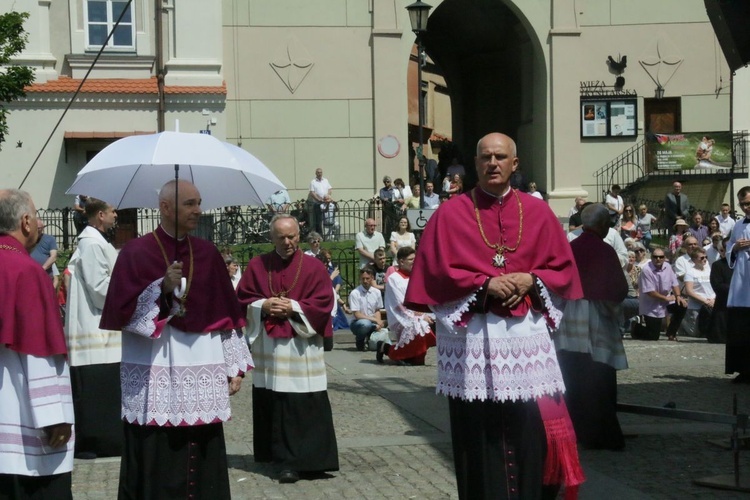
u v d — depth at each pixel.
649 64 31.16
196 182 7.35
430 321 15.40
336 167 29.83
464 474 5.88
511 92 35.75
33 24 27.27
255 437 8.77
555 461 5.93
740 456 8.87
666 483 7.98
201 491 6.46
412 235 22.33
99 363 9.18
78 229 22.31
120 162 6.73
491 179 5.92
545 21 30.92
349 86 29.84
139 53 27.97
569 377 9.16
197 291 6.44
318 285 8.55
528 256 5.90
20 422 5.39
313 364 8.39
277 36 29.52
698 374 13.69
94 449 9.19
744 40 10.69
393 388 12.92
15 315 5.34
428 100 49.44
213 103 28.25
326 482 8.23
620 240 18.91
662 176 30.09
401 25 29.89
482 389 5.79
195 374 6.40
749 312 12.55
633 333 18.66
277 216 8.73
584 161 31.23
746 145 30.61
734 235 12.79
